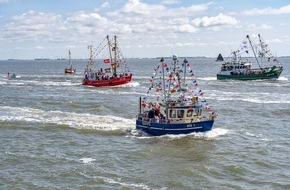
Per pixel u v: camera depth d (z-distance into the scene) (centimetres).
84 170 3378
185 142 4391
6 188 2973
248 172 3391
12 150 3984
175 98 5078
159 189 2978
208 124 4772
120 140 4481
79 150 4041
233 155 3906
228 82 12444
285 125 5447
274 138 4634
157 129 4684
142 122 4800
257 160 3716
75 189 2953
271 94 9225
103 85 11156
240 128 5188
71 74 17775
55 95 8875
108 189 2956
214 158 3800
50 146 4184
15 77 15175
